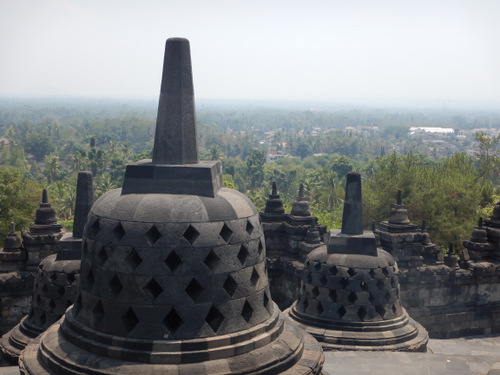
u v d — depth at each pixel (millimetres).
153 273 8320
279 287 22859
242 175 137125
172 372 7988
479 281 22344
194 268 8367
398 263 21125
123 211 8680
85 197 15234
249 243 8961
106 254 8664
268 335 8891
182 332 8281
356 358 14453
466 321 22156
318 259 16156
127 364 8148
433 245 22438
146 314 8305
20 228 47094
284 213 23609
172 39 9406
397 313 15922
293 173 128375
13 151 143875
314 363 9039
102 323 8602
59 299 14891
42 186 59031
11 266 19062
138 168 9109
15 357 14773
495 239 22812
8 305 18750
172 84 9367
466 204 43125
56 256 15367
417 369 13789
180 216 8484
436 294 21766
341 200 71875
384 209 43969
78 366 8273
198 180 8961
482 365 14133
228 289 8680
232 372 8156
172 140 9344
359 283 15484
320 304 15922
